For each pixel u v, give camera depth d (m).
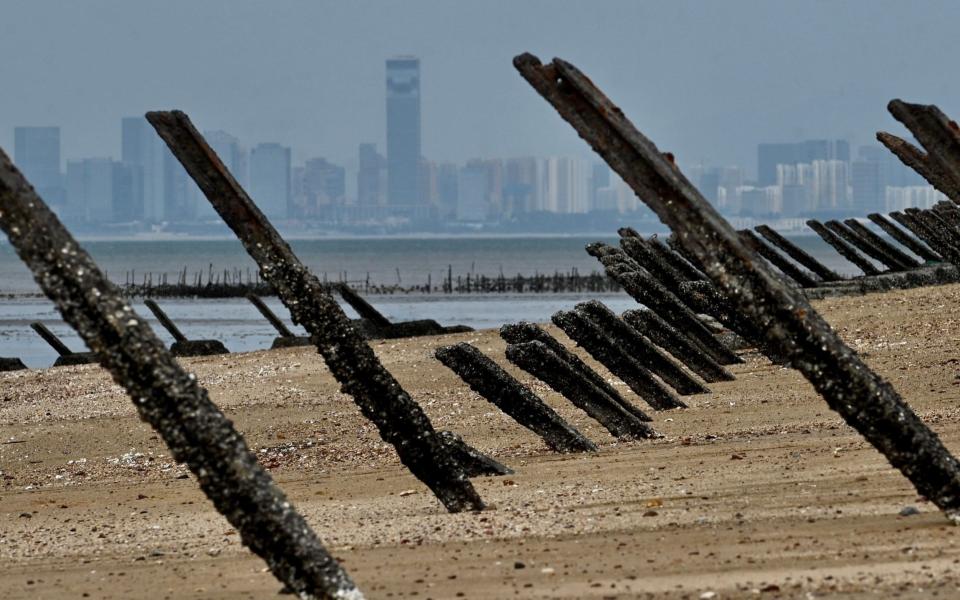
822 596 33.50
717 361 102.00
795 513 45.38
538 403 67.94
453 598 36.16
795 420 74.19
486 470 60.69
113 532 54.78
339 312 49.25
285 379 111.88
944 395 77.50
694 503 49.19
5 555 50.50
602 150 39.44
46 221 32.34
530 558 41.31
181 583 41.62
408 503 56.25
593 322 83.62
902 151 52.88
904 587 33.75
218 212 48.34
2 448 86.44
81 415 99.06
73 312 32.22
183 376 32.56
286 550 32.12
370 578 39.59
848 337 107.19
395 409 50.34
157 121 47.84
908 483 49.38
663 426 75.62
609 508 49.59
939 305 119.94
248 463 32.47
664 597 34.72
